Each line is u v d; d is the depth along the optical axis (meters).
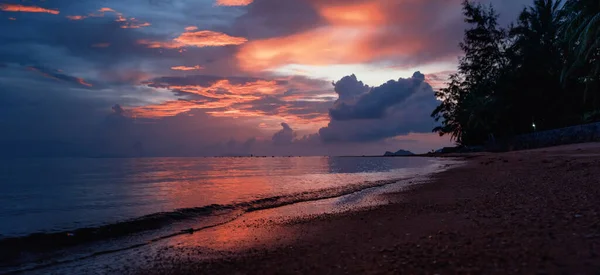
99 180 25.86
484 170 20.73
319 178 23.41
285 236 7.30
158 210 11.30
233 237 7.62
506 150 51.72
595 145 31.69
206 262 5.77
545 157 25.14
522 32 51.53
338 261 4.94
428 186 14.86
